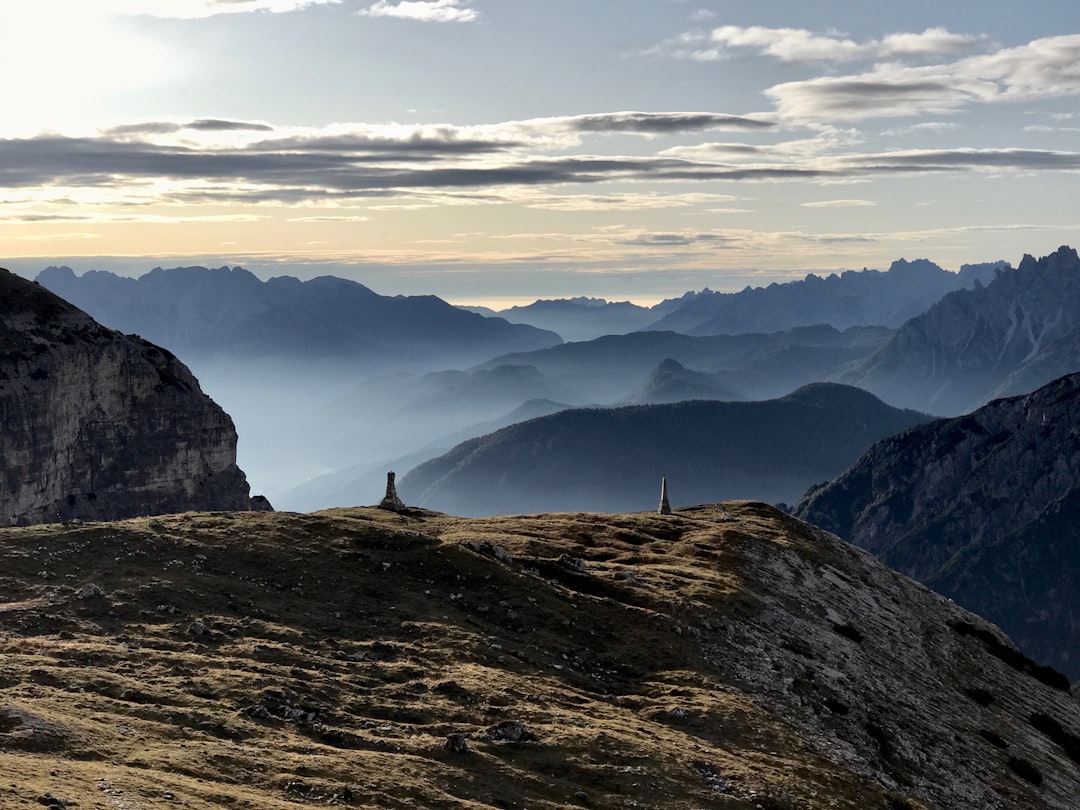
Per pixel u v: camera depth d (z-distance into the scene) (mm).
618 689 63375
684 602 80500
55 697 42688
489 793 42719
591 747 49906
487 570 77000
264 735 43375
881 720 73188
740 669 70750
